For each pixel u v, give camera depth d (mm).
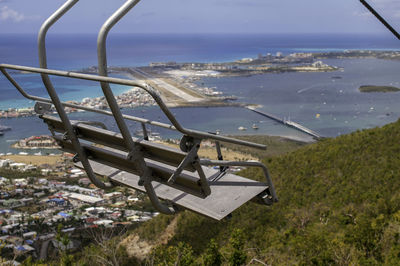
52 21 2301
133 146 2158
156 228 23203
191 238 21719
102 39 1784
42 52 2320
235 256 7695
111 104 1956
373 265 10352
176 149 2014
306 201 24109
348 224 17891
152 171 2285
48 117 2801
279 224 21312
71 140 2664
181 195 2555
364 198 21516
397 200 18750
